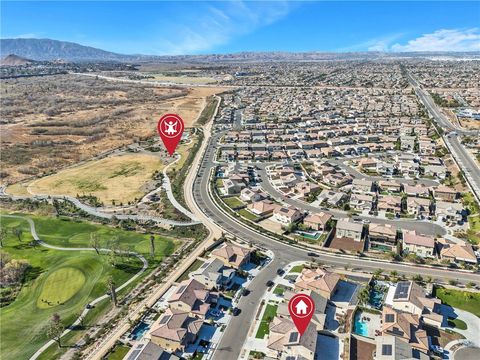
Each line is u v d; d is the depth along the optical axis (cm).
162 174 19138
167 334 7869
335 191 16138
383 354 7306
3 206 16000
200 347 7975
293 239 12369
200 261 11188
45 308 9738
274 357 7675
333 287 9375
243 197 15738
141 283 10469
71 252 12219
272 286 9969
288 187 16712
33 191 17462
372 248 11744
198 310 8762
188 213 14600
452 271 10406
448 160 19312
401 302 8762
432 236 12356
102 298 9944
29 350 8294
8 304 9981
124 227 13725
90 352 8006
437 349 7738
